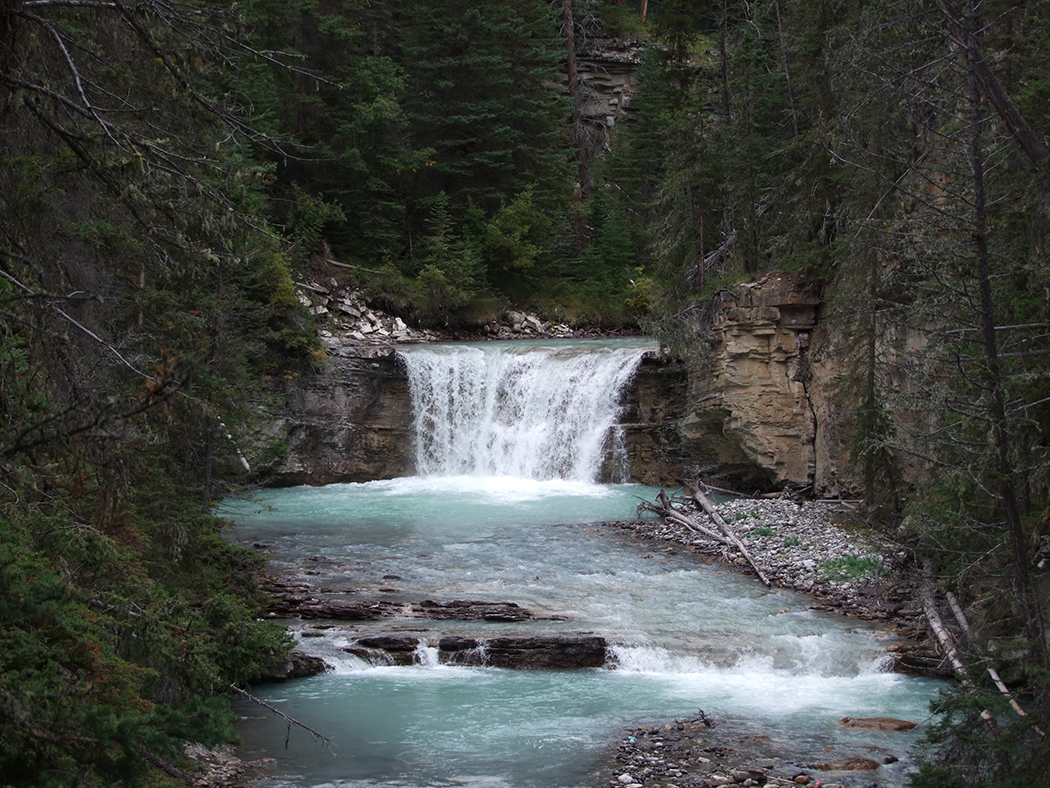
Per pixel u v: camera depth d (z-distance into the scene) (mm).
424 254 53062
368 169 50688
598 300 55531
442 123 53375
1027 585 11039
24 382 8234
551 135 55375
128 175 8578
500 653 16766
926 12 13523
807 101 31484
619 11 69125
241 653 12133
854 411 23578
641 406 35969
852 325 24297
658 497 29641
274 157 47406
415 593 20391
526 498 32625
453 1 53688
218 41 9320
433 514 29828
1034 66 16641
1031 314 14438
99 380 8867
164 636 10242
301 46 47688
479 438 38031
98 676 9281
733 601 20156
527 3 55219
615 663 16781
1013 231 14523
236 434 21203
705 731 13500
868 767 12078
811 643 17250
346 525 28047
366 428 37281
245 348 22844
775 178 33844
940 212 12305
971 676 12297
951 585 18125
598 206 58938
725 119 38844
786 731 13516
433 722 13875
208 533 17938
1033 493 15477
